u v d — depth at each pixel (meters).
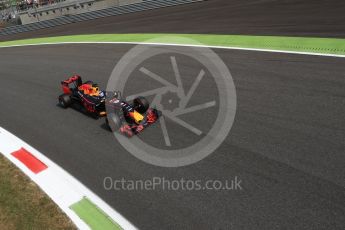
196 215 5.52
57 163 7.42
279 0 23.22
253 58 12.29
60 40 22.31
